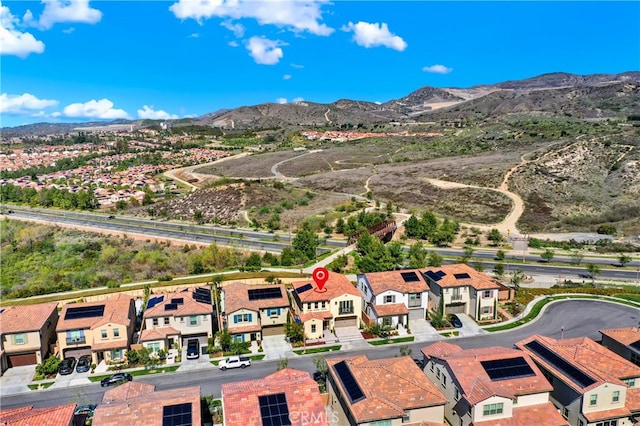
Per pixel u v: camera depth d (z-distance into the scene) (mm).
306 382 35812
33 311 55750
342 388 37531
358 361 41062
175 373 50000
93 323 53500
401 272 65250
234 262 89750
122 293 71938
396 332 59094
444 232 103875
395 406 35219
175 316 55344
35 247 107938
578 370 39562
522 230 114812
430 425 36312
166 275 80250
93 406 42375
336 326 60750
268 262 87938
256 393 34000
